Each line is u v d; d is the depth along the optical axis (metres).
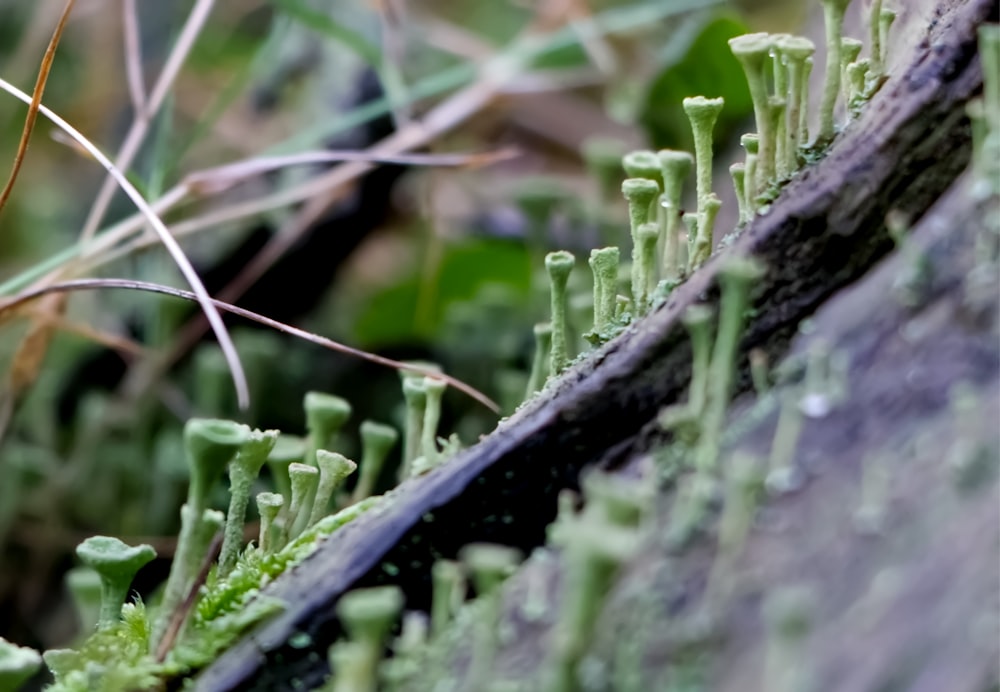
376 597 0.36
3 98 0.91
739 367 0.38
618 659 0.36
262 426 0.63
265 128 0.70
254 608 0.39
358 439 0.64
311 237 0.63
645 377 0.38
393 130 0.66
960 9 0.39
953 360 0.37
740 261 0.37
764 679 0.36
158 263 0.60
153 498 0.58
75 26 0.90
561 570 0.37
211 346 0.63
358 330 0.66
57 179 0.89
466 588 0.38
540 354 0.42
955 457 0.36
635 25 0.67
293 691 0.38
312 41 0.71
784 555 0.36
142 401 0.59
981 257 0.37
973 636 0.35
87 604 0.44
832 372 0.37
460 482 0.39
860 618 0.36
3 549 0.57
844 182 0.39
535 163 0.87
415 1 0.97
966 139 0.39
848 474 0.37
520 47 0.64
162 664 0.38
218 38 0.93
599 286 0.40
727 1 0.58
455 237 0.71
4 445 0.58
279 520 0.40
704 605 0.36
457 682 0.37
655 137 0.60
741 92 0.55
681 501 0.37
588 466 0.39
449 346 0.64
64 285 0.43
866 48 0.44
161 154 0.50
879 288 0.38
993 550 0.36
